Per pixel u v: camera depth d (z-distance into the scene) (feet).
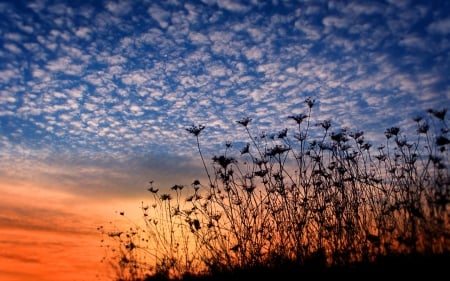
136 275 27.30
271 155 24.68
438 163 19.12
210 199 26.09
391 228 20.58
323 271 20.30
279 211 24.20
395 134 22.30
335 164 23.84
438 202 18.21
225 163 25.09
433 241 18.39
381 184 22.38
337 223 22.44
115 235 29.43
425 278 16.63
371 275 18.35
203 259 24.89
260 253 23.58
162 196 27.91
